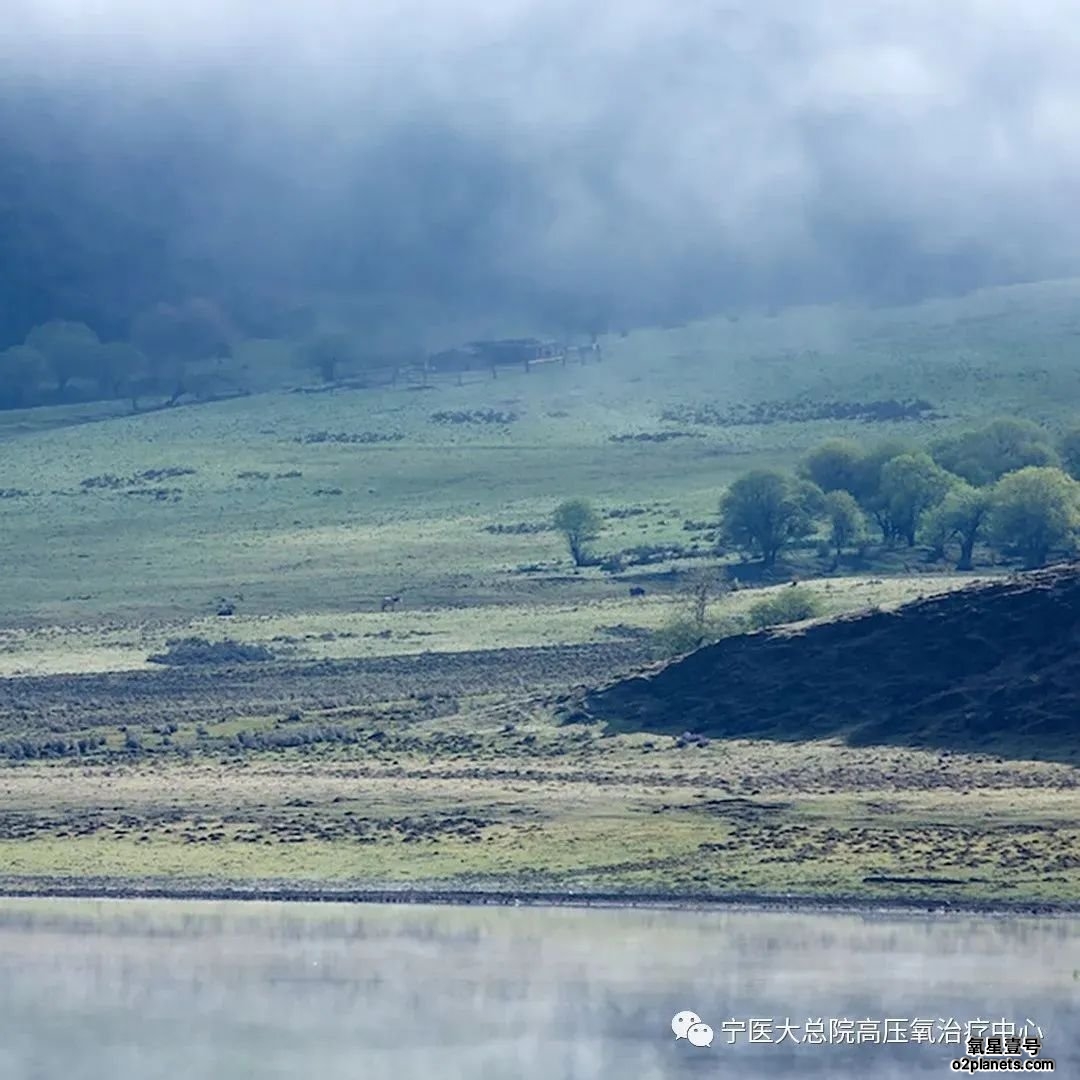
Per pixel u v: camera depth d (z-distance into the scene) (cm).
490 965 17350
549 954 17800
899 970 17012
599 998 16138
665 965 17238
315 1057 14600
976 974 16875
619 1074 14162
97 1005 15988
